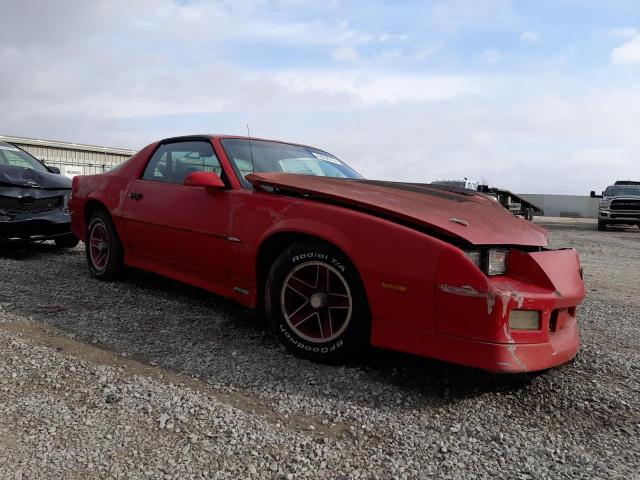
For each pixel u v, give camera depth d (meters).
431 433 2.32
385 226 2.73
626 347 3.66
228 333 3.49
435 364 3.11
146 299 4.22
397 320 2.69
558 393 2.78
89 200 4.88
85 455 2.02
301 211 3.06
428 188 3.56
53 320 3.56
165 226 3.98
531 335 2.55
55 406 2.38
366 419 2.42
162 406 2.42
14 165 6.49
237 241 3.38
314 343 3.00
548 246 3.12
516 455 2.16
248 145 4.05
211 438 2.18
